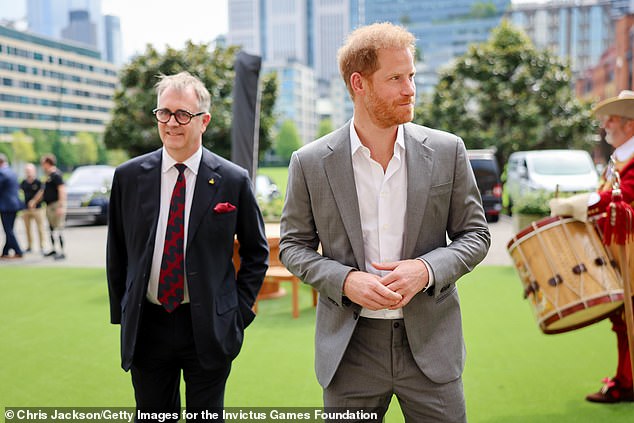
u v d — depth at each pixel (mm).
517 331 4766
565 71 20406
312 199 1756
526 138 19453
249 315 2283
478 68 19984
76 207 13461
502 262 8281
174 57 17641
